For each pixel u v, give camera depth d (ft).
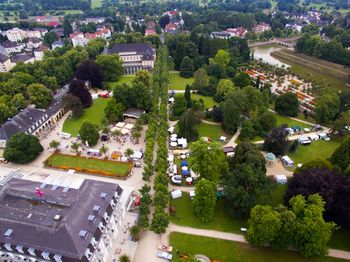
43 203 349.20
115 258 365.81
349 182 385.50
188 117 596.70
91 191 364.79
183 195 464.65
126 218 421.59
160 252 370.73
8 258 340.59
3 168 536.42
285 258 364.58
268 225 345.31
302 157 553.23
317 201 362.33
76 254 301.02
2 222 328.49
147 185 458.50
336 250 372.38
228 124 615.98
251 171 402.31
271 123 627.46
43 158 564.71
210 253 371.76
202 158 449.48
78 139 617.62
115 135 620.49
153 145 559.79
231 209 411.95
